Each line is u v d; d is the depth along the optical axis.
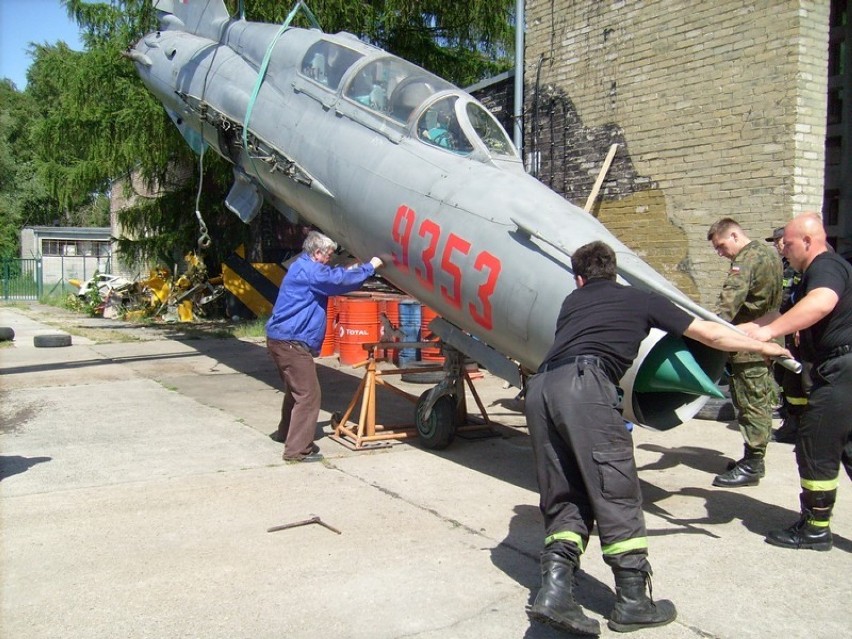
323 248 5.77
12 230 43.06
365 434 6.54
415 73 6.38
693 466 5.94
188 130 9.34
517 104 10.67
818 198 7.60
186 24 9.61
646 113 8.91
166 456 5.94
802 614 3.35
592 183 9.69
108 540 4.16
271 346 5.77
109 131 15.52
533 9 10.43
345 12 13.93
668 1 8.56
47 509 4.66
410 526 4.43
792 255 4.21
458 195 5.42
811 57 7.45
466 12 15.97
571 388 3.18
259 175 7.78
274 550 4.03
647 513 4.79
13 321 18.16
